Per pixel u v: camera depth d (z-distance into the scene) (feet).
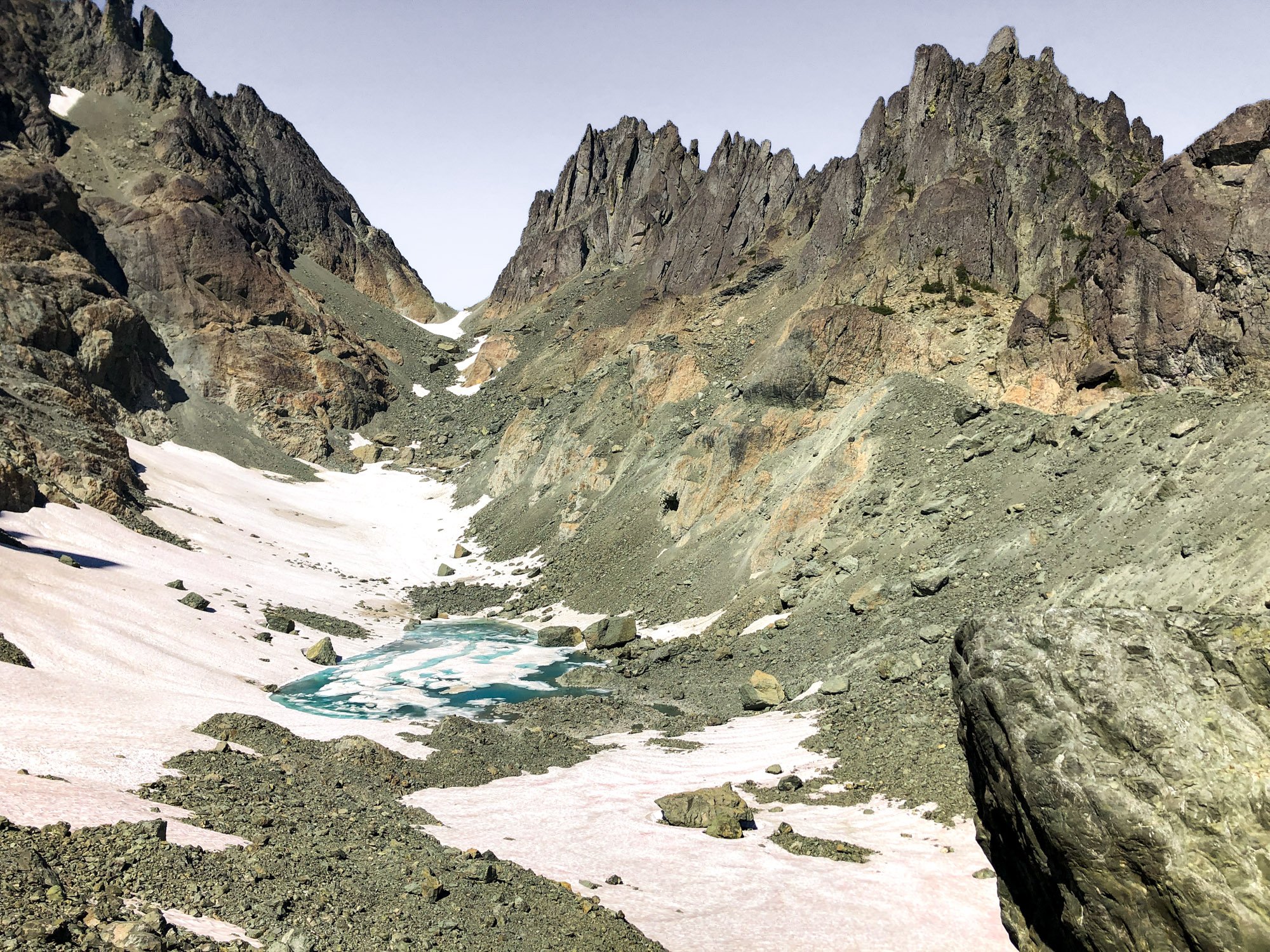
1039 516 166.50
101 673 142.10
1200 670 40.24
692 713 159.43
